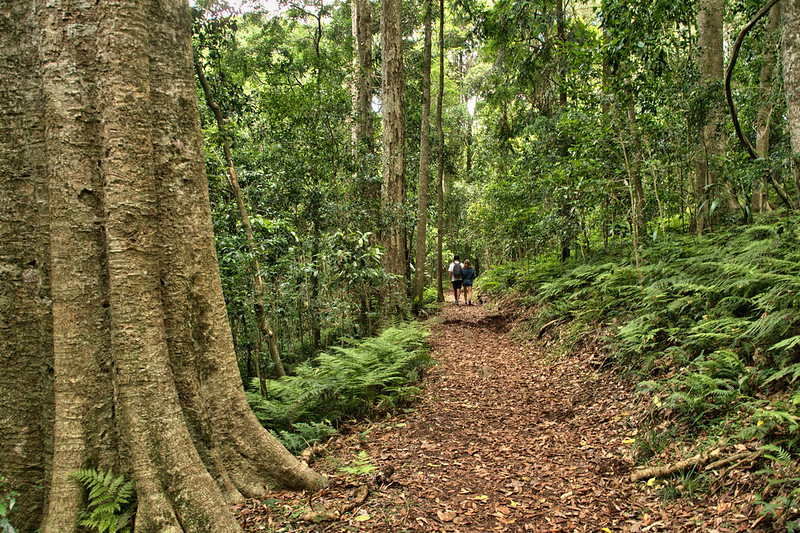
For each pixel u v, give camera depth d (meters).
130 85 2.91
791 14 4.97
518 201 13.26
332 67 11.55
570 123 8.27
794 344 3.64
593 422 4.84
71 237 2.81
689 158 7.93
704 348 4.75
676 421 4.03
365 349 6.82
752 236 6.52
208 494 2.90
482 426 5.16
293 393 5.42
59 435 2.81
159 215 3.18
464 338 10.32
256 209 8.02
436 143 19.08
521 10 13.45
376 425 5.22
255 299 6.40
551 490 3.60
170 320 3.19
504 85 16.59
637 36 7.31
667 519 2.98
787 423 3.15
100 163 2.86
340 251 7.39
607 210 9.46
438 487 3.69
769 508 2.57
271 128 10.13
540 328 9.16
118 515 2.79
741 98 8.85
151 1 3.18
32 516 2.90
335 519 3.12
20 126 2.92
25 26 2.92
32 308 2.92
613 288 7.47
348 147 11.47
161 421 2.90
